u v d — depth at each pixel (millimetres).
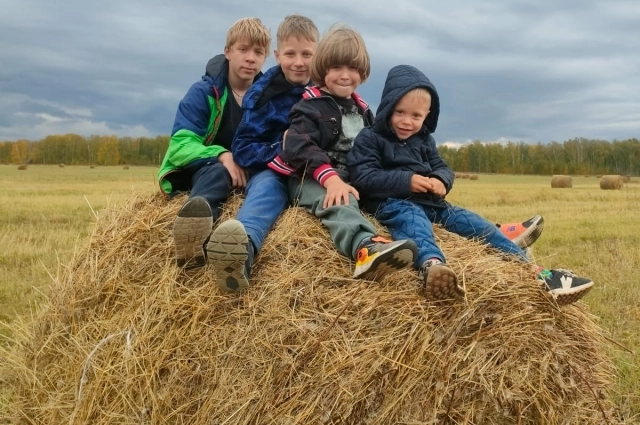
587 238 11328
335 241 3242
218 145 4266
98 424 3287
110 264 3650
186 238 3143
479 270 3129
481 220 3715
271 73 3988
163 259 3518
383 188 3498
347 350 2875
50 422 3514
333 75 3648
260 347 3008
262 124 3887
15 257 9109
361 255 3033
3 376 4012
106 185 29125
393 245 2891
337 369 2857
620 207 18812
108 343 3395
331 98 3676
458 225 3719
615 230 12281
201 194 3682
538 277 3166
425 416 2844
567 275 3158
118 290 3547
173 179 4086
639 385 4242
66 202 18609
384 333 2906
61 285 3822
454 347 2902
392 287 3049
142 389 3201
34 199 19781
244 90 4500
